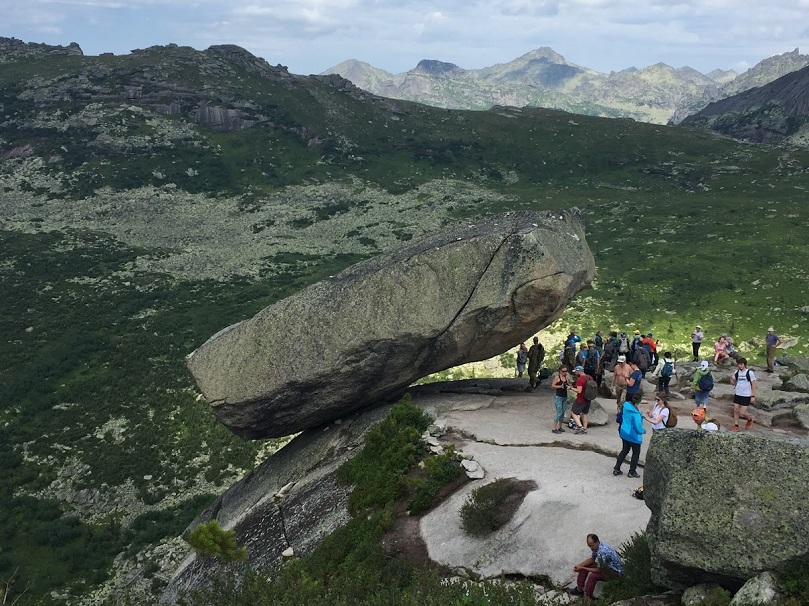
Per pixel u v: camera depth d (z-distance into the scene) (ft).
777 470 31.09
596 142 552.41
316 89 621.72
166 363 215.31
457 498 52.65
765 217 333.42
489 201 439.63
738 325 204.23
